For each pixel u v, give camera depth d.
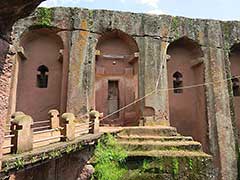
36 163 7.41
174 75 20.89
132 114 19.27
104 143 12.63
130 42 20.06
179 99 20.45
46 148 7.97
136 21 19.97
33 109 18.52
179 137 13.93
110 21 19.53
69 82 17.98
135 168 11.89
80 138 10.71
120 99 19.59
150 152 12.23
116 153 12.12
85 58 18.59
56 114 13.41
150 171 11.78
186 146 12.81
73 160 12.12
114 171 11.81
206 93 19.59
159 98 18.83
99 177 11.84
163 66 19.52
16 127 7.12
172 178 11.70
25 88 18.72
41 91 18.91
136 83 19.50
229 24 21.45
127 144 12.73
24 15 6.64
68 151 9.12
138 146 12.66
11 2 5.82
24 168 6.94
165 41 20.02
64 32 18.94
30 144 7.45
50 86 19.03
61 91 18.38
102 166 11.93
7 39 6.41
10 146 6.94
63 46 18.91
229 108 19.64
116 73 19.94
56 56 19.45
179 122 19.97
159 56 19.59
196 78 20.95
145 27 19.94
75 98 17.78
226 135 19.03
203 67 20.11
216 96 19.62
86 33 19.02
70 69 18.20
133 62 20.08
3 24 6.17
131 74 20.05
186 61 21.27
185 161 11.94
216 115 19.27
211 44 20.61
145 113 18.45
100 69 19.72
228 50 20.89
